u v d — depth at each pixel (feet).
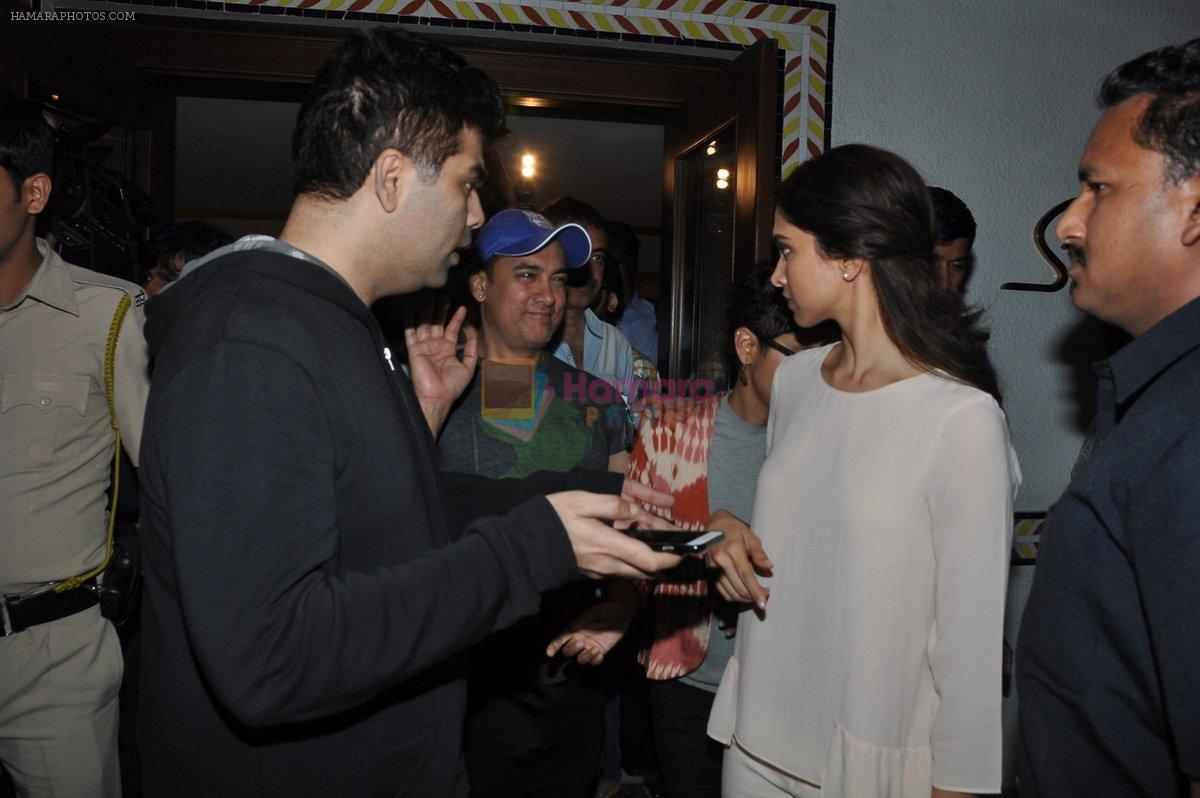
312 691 2.70
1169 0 10.22
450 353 5.08
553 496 3.29
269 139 21.11
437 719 3.63
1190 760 2.71
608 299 10.78
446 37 9.72
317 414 2.92
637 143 20.30
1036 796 3.45
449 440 5.83
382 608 2.81
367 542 3.21
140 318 5.96
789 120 9.62
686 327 11.07
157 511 3.09
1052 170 10.09
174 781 3.24
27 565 5.45
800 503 4.57
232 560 2.61
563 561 3.13
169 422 2.76
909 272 4.36
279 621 2.64
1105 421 3.50
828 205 4.35
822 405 4.66
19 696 5.49
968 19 9.87
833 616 4.30
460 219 3.51
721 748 5.99
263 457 2.71
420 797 3.58
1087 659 3.18
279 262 3.13
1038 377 10.10
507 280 5.87
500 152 20.93
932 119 9.85
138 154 10.17
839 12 9.68
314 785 3.29
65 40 8.45
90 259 7.01
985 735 3.77
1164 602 2.74
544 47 9.98
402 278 3.55
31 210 5.46
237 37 9.73
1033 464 10.12
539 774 6.03
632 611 5.62
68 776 5.63
